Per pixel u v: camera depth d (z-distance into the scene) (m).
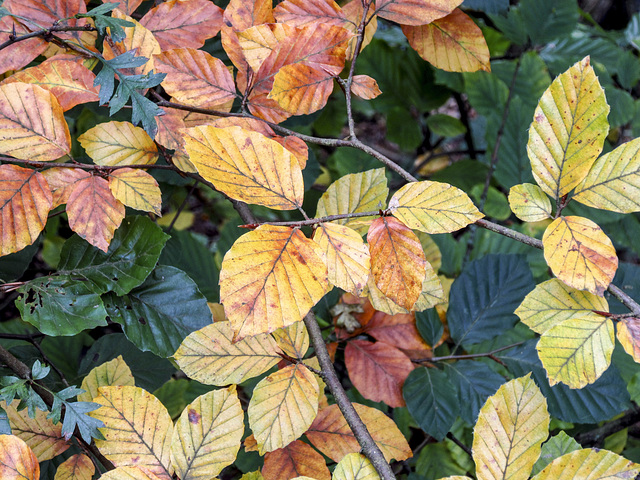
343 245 0.45
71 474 0.51
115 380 0.55
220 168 0.45
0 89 0.49
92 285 0.54
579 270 0.45
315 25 0.53
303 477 0.44
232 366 0.51
